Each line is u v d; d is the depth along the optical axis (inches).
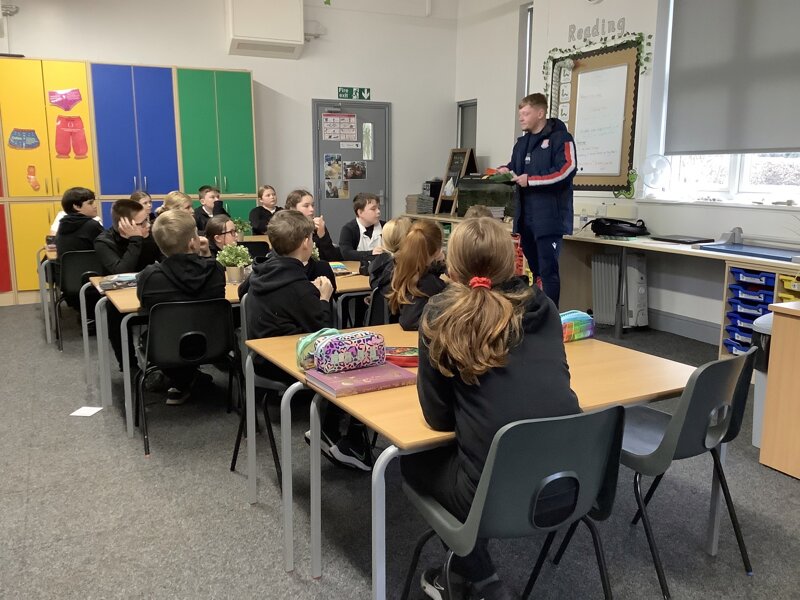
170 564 84.4
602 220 204.5
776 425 110.3
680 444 73.2
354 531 92.1
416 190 329.7
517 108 289.1
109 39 263.7
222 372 165.3
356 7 305.1
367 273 160.9
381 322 132.1
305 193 191.2
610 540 90.3
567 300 223.8
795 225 167.2
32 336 203.3
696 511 97.9
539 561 73.9
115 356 177.6
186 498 101.6
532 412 57.3
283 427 80.3
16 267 252.1
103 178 257.4
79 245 188.4
